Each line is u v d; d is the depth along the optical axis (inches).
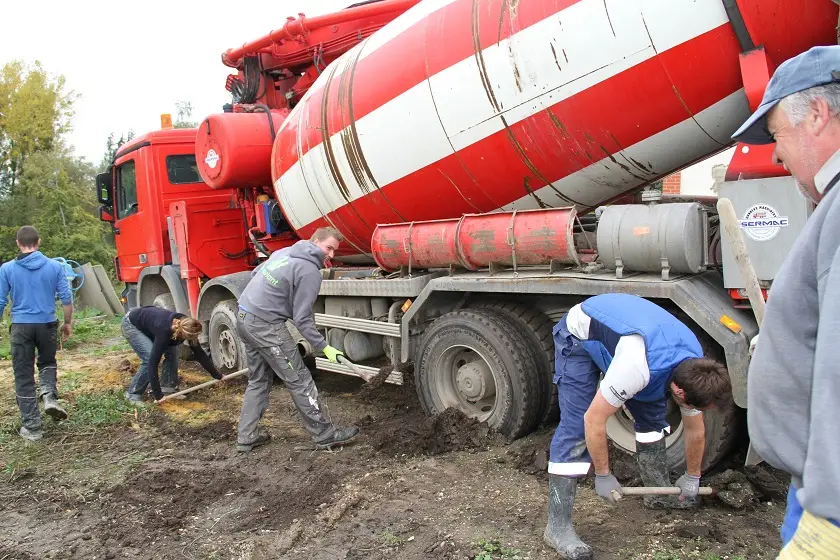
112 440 200.1
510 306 174.6
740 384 127.4
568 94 153.5
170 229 297.3
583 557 114.3
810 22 135.2
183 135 312.7
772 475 138.9
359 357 221.1
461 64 166.7
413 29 181.8
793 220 119.7
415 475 157.5
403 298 203.2
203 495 154.4
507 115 162.4
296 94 259.6
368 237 215.2
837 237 48.5
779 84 56.9
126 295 354.3
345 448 180.7
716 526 124.1
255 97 267.6
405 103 178.9
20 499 158.6
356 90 191.9
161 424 214.1
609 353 108.5
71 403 241.1
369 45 198.7
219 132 245.8
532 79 156.3
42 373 210.8
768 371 53.4
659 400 127.6
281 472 167.0
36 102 1249.4
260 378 185.0
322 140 204.5
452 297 187.9
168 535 136.4
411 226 184.4
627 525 127.7
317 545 128.9
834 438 45.9
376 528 133.6
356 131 192.5
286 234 262.5
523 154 165.3
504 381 165.8
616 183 167.8
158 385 223.1
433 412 183.6
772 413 53.4
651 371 102.7
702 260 137.2
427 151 178.5
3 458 186.5
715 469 143.9
